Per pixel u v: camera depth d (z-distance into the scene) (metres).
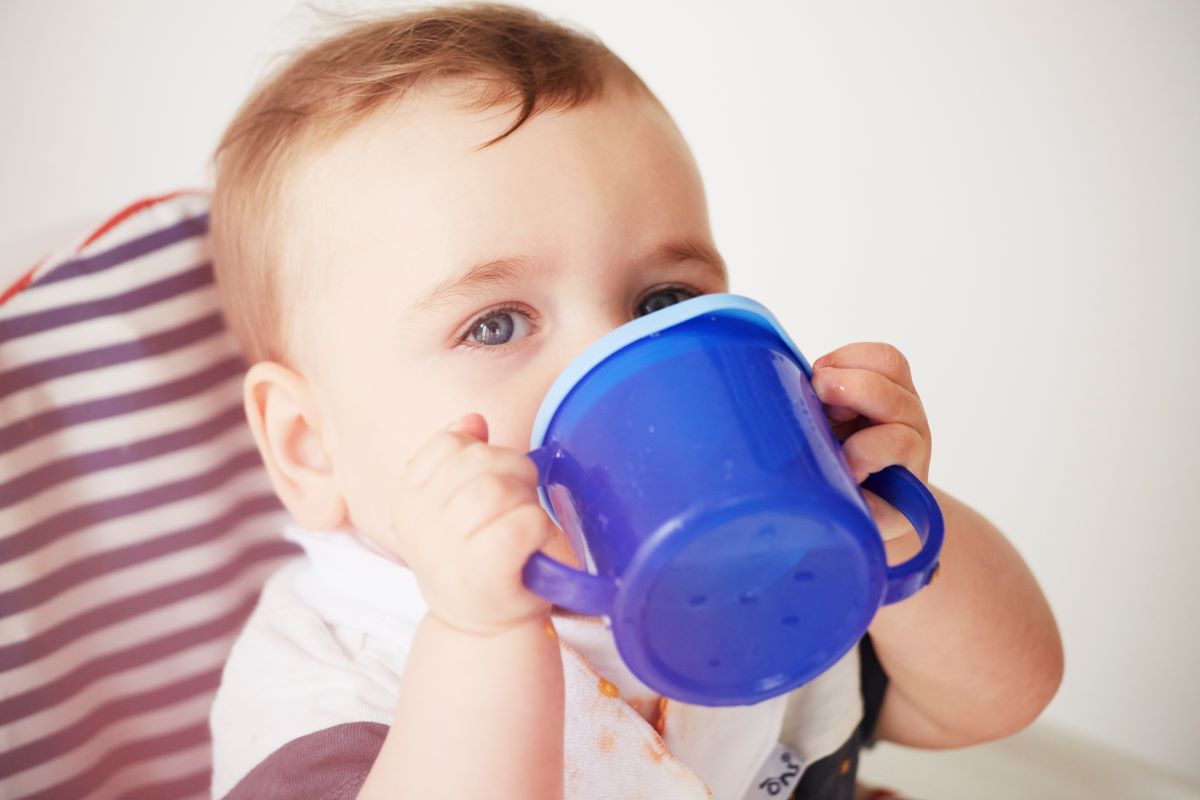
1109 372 1.43
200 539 1.12
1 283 1.07
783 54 1.54
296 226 0.92
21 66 1.40
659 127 0.91
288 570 1.09
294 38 1.42
